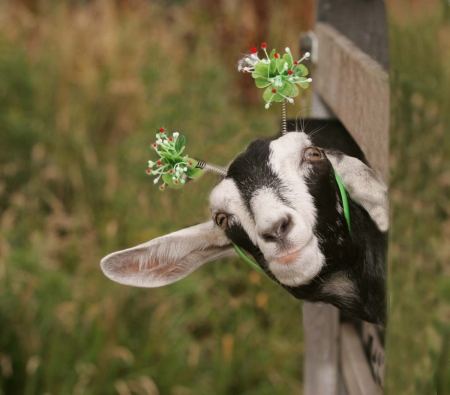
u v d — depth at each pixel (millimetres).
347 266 2621
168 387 5004
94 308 5172
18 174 6801
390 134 2486
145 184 6066
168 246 2852
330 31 3732
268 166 2520
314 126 3521
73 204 6652
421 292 2281
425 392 2133
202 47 8359
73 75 7812
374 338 3234
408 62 2359
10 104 7203
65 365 5004
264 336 5059
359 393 3197
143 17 9133
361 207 2734
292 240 2318
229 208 2570
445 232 2373
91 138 7355
